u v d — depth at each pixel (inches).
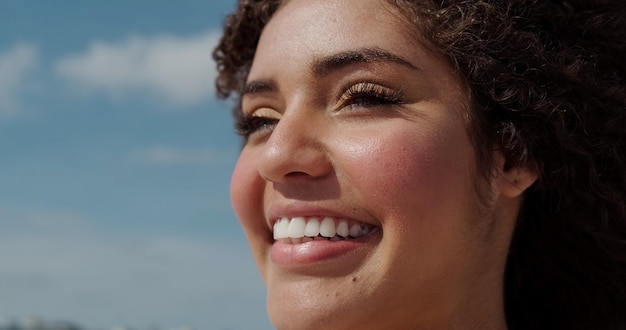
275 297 21.8
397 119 21.2
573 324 25.2
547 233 24.1
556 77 22.4
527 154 22.1
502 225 22.6
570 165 22.8
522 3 22.4
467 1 21.9
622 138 23.4
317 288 21.2
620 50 23.7
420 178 20.8
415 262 21.0
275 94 22.6
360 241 21.2
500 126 22.0
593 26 23.2
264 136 23.3
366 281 21.0
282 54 22.2
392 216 20.7
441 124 21.3
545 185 23.0
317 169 21.2
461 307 22.1
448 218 21.2
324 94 21.7
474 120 21.7
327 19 22.0
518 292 24.6
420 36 21.6
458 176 21.4
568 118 22.7
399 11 21.7
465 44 21.6
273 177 21.5
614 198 23.4
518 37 22.1
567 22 22.9
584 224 23.7
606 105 23.1
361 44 21.5
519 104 21.9
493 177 22.0
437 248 21.2
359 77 21.4
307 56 21.7
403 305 21.3
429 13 21.7
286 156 21.2
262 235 23.2
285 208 21.6
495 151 22.1
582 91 22.7
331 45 21.6
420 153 20.9
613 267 24.6
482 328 22.4
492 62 21.7
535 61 22.2
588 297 25.0
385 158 20.8
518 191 22.5
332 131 21.4
